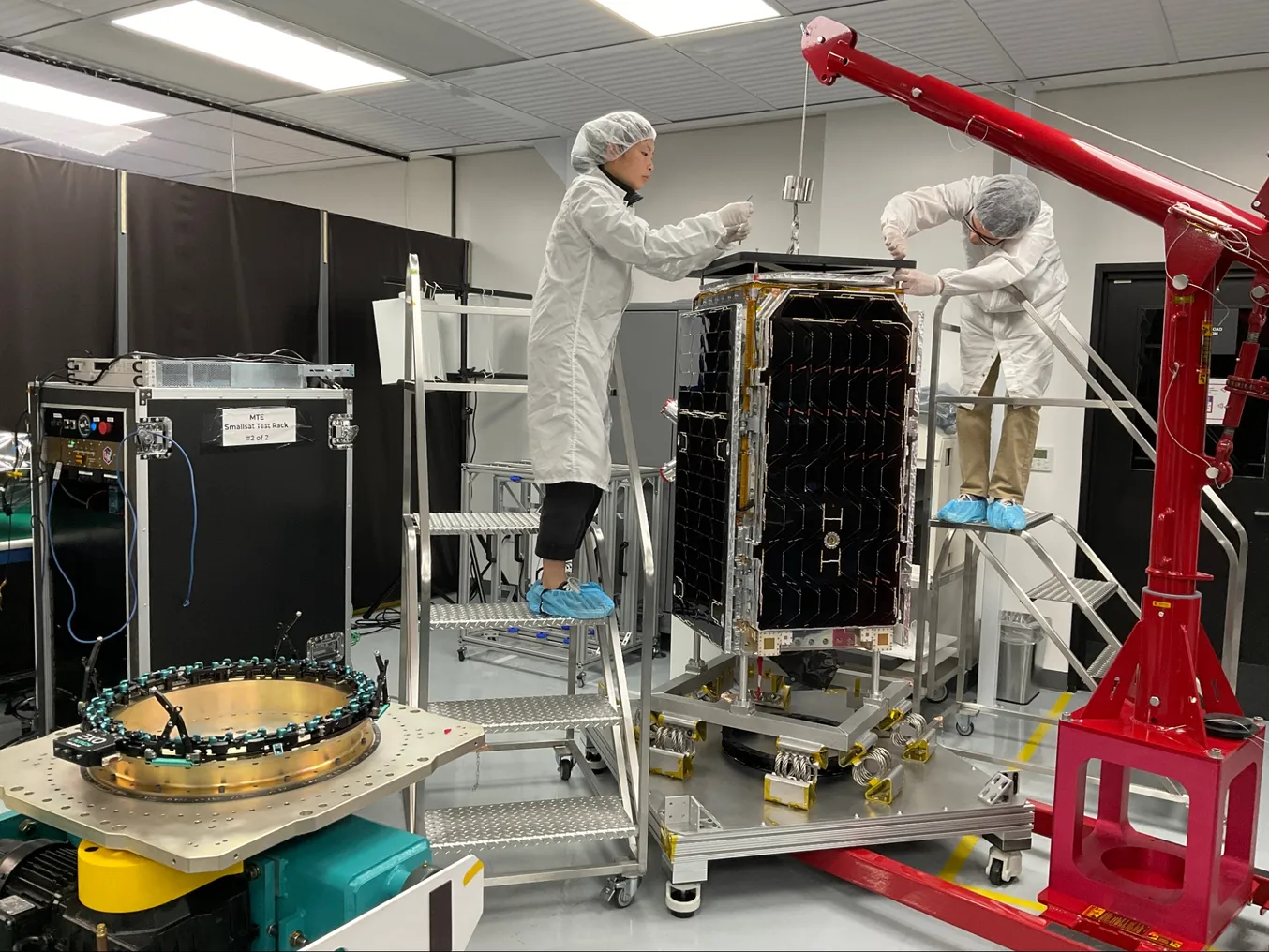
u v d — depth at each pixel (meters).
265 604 3.20
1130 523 4.49
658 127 5.29
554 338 2.45
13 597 4.06
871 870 2.47
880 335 2.58
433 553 5.95
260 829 1.25
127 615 2.87
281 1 3.60
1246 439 4.25
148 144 5.95
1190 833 2.15
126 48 4.17
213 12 3.73
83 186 4.16
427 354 5.08
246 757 1.35
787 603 2.63
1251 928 2.49
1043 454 4.53
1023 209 3.09
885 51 3.94
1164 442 2.26
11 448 3.59
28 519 3.56
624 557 4.79
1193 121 4.16
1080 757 2.31
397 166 6.35
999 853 2.68
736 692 2.97
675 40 3.91
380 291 5.56
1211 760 2.11
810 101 4.66
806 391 2.54
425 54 4.16
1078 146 2.34
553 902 2.56
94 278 4.23
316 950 1.21
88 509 2.99
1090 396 4.44
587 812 2.53
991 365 3.46
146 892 1.29
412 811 2.36
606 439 2.52
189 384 2.95
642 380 4.94
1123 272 4.31
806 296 2.56
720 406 2.71
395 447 5.77
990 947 2.38
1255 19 3.47
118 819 1.28
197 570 2.99
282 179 6.89
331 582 3.42
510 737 3.71
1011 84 4.32
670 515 4.88
